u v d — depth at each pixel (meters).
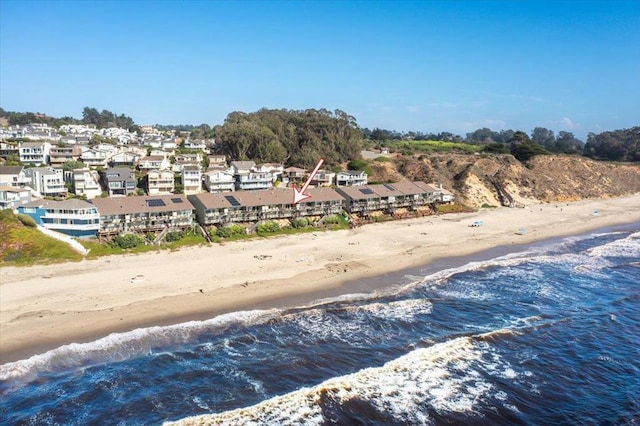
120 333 41.34
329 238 78.19
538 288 56.00
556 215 107.75
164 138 165.38
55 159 108.19
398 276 59.81
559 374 36.44
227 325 43.69
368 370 35.81
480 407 31.81
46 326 42.09
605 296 53.69
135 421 29.78
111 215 66.69
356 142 137.38
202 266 60.50
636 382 35.66
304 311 47.34
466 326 44.72
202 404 31.58
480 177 127.69
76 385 33.62
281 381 34.53
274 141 127.69
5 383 33.59
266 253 67.50
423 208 103.38
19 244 59.09
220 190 98.44
